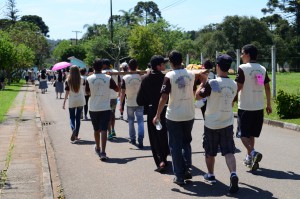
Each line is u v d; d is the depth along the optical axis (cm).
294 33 8869
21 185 683
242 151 930
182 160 686
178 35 6806
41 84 3394
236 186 627
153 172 773
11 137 1172
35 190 656
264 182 691
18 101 2498
